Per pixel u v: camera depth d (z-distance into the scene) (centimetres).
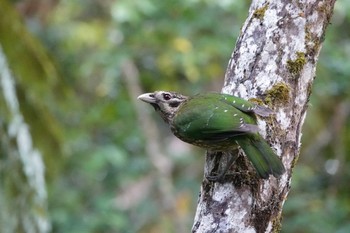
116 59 1547
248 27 642
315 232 1342
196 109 656
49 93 1216
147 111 1644
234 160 616
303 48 631
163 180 1565
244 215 601
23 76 1148
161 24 1507
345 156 1509
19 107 1148
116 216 1469
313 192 1466
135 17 1448
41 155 1177
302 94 633
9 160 1088
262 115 609
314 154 1530
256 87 630
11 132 1090
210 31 1541
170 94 742
